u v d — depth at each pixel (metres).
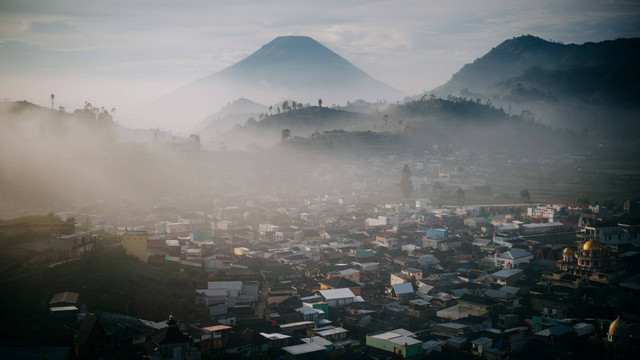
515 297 153.25
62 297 120.56
